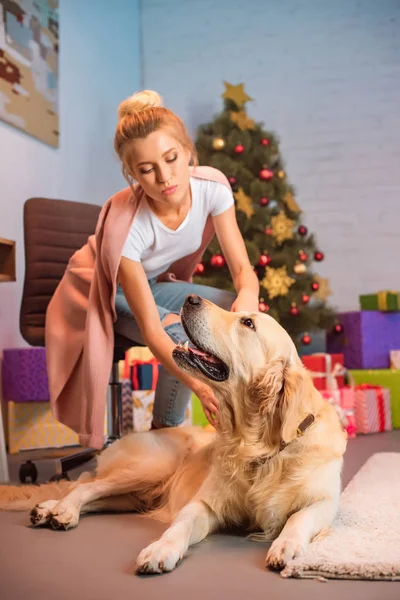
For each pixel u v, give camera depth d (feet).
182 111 21.49
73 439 13.43
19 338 14.21
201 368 6.16
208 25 21.44
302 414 5.96
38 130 15.11
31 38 14.94
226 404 6.22
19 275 14.25
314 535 5.52
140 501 7.38
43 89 15.39
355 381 15.80
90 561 5.25
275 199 17.46
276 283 16.70
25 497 7.50
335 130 20.59
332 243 20.48
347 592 4.38
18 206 14.32
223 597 4.33
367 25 20.56
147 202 7.84
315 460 5.95
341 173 20.52
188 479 6.93
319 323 17.66
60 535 6.15
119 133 7.20
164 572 4.91
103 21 19.22
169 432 7.63
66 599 4.34
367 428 14.47
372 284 20.22
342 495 7.47
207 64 21.40
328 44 20.72
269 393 5.88
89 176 17.92
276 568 4.92
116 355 9.45
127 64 20.81
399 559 4.86
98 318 8.28
